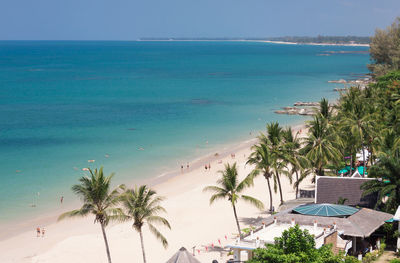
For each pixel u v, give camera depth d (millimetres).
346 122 72812
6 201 72812
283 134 66688
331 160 68500
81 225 64125
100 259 52312
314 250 31484
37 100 177000
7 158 97062
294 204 58344
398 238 45438
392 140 62781
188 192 78625
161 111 157125
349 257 38281
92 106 164750
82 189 43281
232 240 57125
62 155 100562
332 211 45812
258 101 178750
